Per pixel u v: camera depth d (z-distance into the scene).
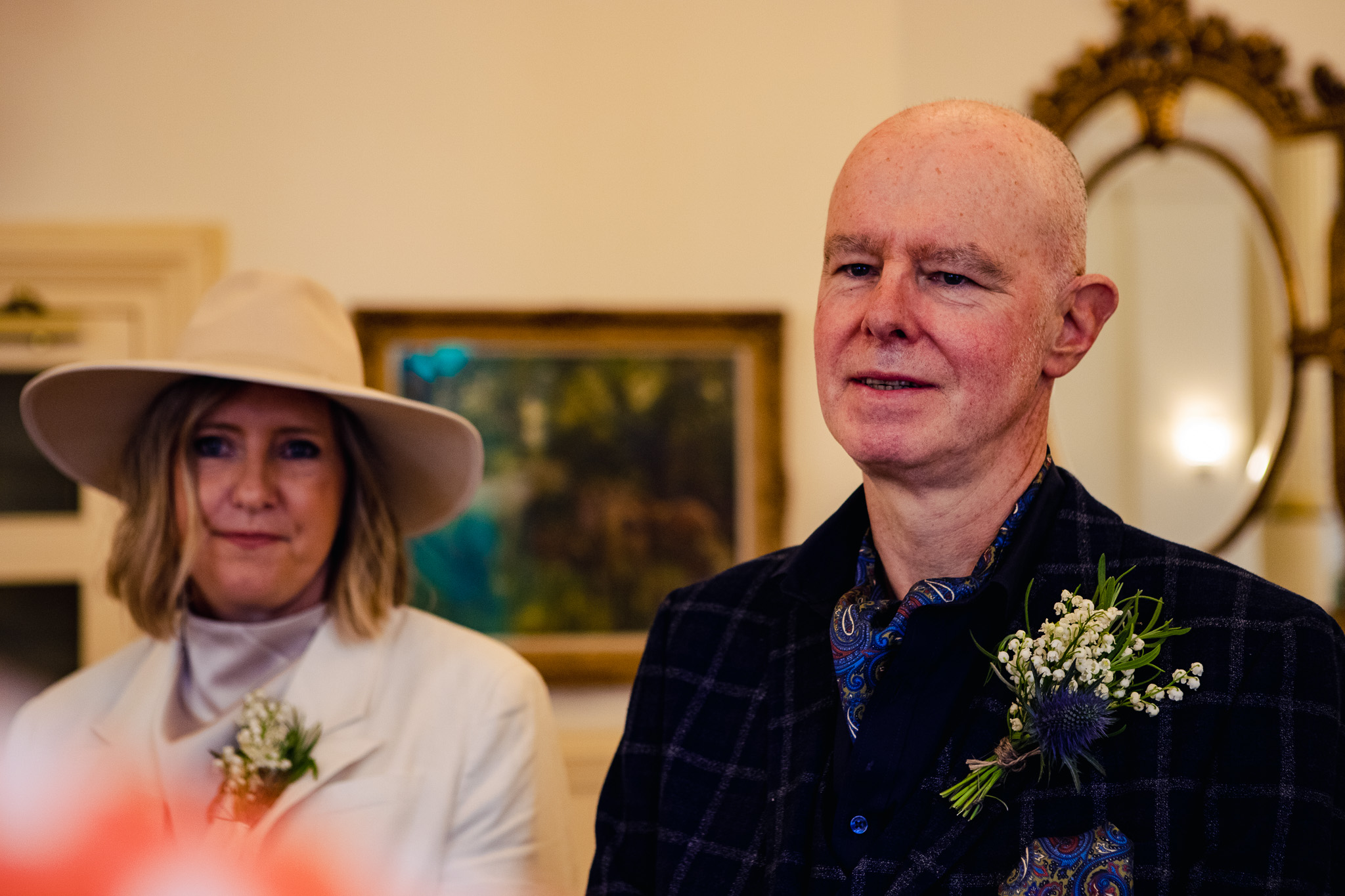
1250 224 3.12
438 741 1.59
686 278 3.22
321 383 1.57
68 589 3.11
